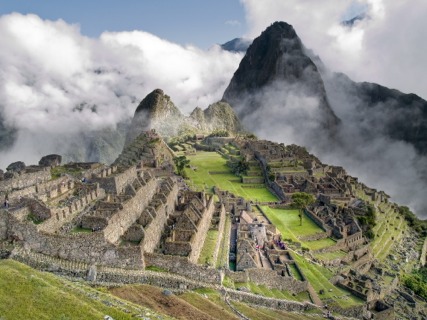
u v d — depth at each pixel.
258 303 90.25
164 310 69.31
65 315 57.00
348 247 159.00
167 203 113.56
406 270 173.75
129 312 62.66
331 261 138.62
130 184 110.31
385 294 139.25
